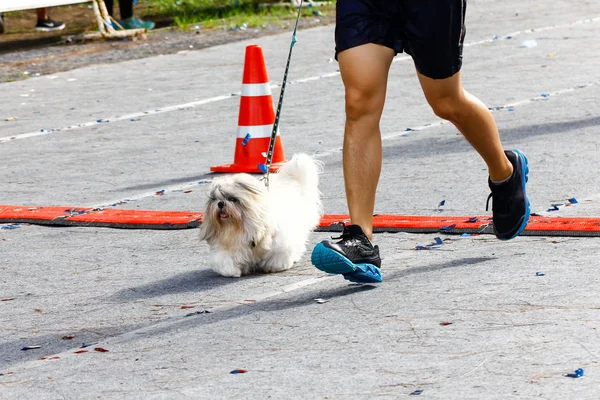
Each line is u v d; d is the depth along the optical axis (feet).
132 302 30.17
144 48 96.02
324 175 46.50
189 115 65.00
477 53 81.46
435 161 47.34
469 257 31.83
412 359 23.29
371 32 27.68
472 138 29.76
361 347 24.35
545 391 20.90
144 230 39.34
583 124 52.70
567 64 73.15
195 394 22.25
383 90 28.22
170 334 26.71
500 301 26.91
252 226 31.14
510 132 52.26
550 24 94.53
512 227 31.19
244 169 48.24
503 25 96.37
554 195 39.27
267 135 48.65
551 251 31.55
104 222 40.42
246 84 48.39
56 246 37.81
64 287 32.45
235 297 29.81
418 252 33.12
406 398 21.09
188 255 35.35
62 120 66.08
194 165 51.13
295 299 28.99
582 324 24.62
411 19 27.27
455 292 28.04
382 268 31.50
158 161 52.60
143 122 63.72
